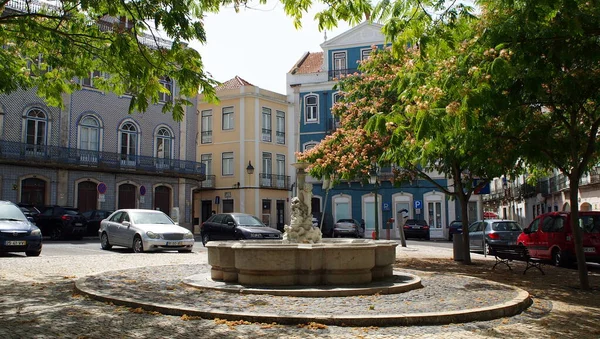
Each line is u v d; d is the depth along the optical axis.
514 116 8.71
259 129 41.66
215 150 42.72
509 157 10.40
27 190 29.20
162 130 35.50
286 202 43.06
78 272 11.55
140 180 33.75
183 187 35.88
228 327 6.32
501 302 7.71
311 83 41.97
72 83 11.50
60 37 10.05
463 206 15.41
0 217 15.66
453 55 8.38
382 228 39.50
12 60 11.20
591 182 26.25
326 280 8.98
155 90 9.48
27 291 8.77
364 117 14.98
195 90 9.38
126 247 18.30
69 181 30.58
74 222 25.41
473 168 14.19
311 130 42.06
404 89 9.09
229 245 9.23
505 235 19.22
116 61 9.99
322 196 41.00
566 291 9.93
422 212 39.12
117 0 8.48
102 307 7.45
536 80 8.09
